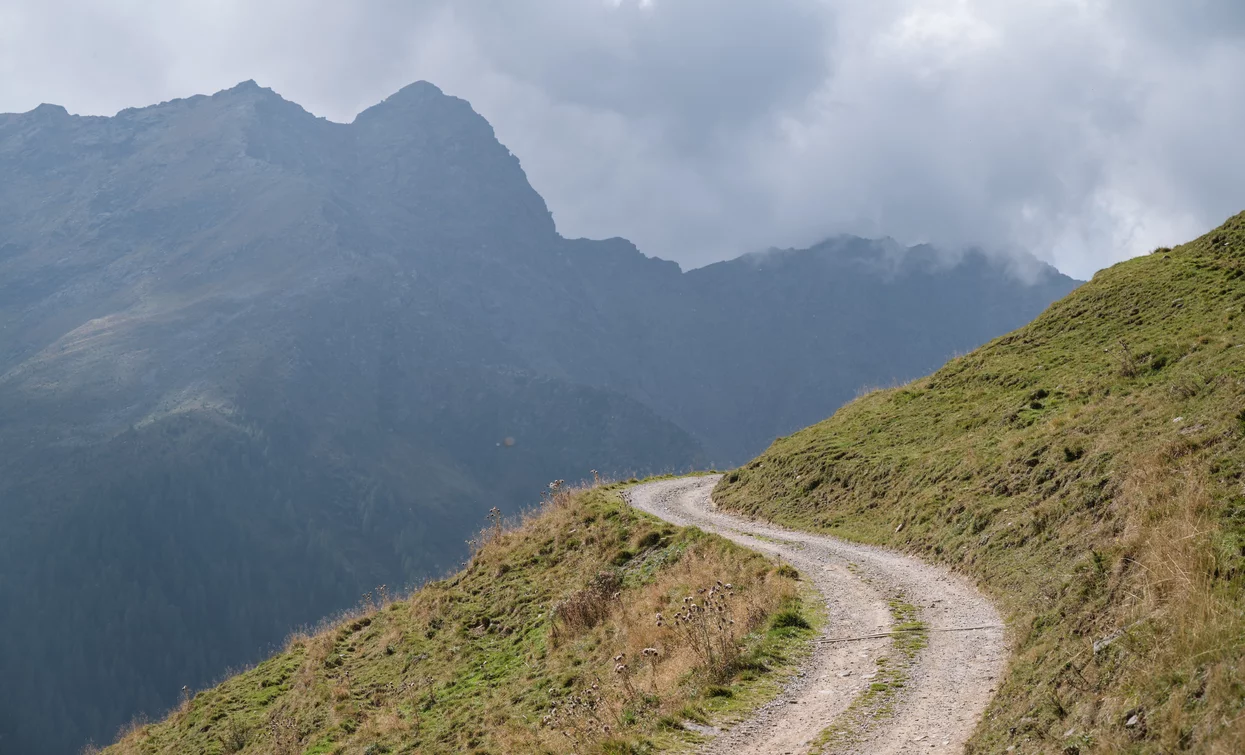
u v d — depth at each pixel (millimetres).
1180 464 20031
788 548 37469
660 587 32719
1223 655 10742
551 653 31719
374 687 36688
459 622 39656
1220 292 42062
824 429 56875
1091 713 12156
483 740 25547
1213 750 9477
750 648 22391
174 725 42250
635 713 19922
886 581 29109
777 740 16500
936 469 38906
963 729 15383
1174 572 13422
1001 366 49906
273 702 40531
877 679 19016
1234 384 25109
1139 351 38312
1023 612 21000
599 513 44531
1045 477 29656
